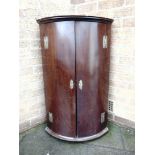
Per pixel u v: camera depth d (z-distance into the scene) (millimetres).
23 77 1842
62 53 1549
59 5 2025
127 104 1936
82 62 1555
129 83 1871
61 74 1602
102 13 1950
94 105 1699
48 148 1658
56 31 1524
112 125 2037
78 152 1602
